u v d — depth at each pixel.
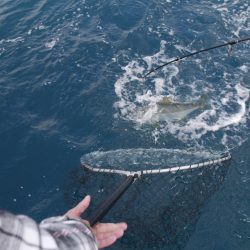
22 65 14.98
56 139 11.81
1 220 1.50
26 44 16.22
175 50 15.51
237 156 11.00
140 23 17.02
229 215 9.10
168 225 8.60
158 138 11.76
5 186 10.45
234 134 11.89
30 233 1.55
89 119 12.51
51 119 12.61
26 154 11.38
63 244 1.72
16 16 18.22
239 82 13.88
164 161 9.25
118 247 8.32
